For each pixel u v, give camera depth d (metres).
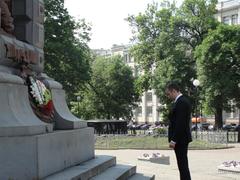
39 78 9.39
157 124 80.94
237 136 47.34
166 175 12.84
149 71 59.06
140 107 109.75
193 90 52.31
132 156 23.27
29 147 6.57
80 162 8.95
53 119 9.02
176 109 8.86
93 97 75.00
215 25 54.16
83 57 44.84
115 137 38.50
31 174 6.56
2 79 7.14
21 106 7.55
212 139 39.25
